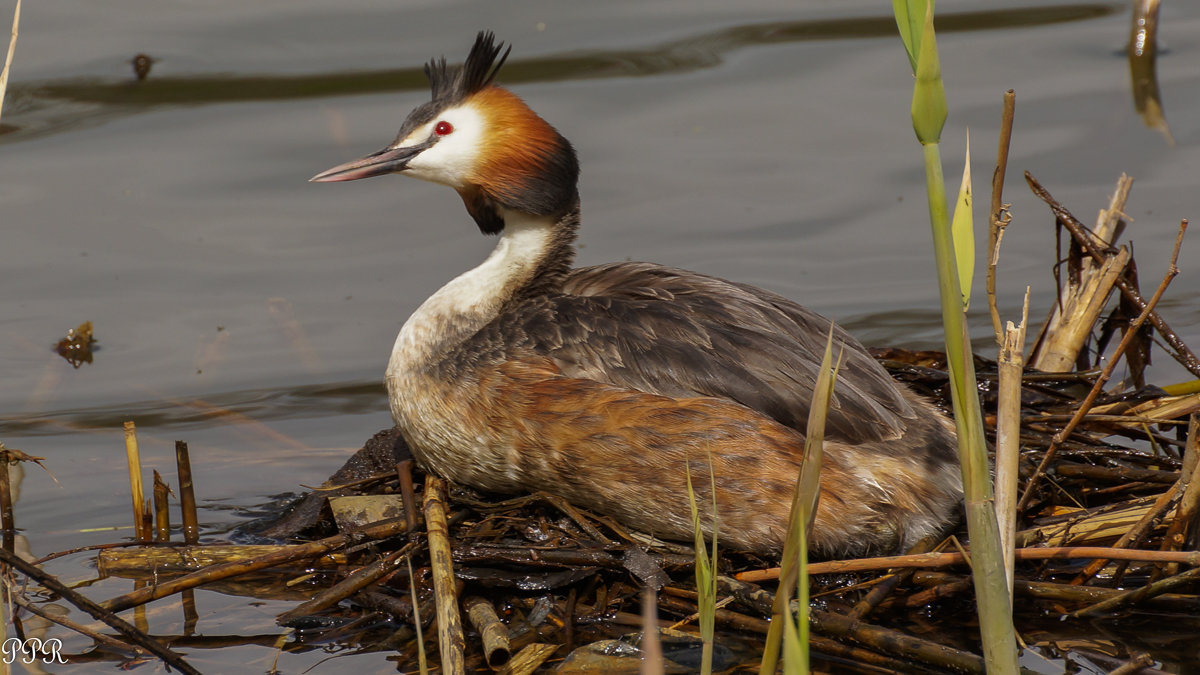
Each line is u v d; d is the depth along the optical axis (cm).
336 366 1291
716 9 1995
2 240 1475
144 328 1347
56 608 902
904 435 926
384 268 1454
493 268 1058
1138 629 848
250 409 1231
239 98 1761
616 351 947
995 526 625
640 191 1570
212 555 955
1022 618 868
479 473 991
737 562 942
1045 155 1603
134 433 991
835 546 902
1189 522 865
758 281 1399
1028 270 1426
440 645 791
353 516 984
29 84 1741
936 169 580
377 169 1055
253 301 1395
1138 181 1538
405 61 1820
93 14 1928
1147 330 1175
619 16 1969
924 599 873
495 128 1041
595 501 950
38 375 1268
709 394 923
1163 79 1761
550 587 893
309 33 1897
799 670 546
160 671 825
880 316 1334
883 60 1858
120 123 1725
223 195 1585
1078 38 1919
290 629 877
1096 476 987
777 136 1681
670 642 830
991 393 1085
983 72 1827
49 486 1093
